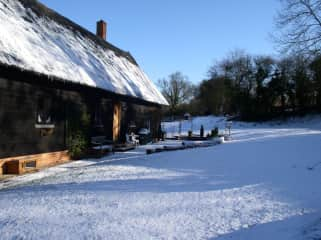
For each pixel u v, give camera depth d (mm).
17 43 9461
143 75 24688
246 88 47531
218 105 60250
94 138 13922
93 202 5508
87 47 16547
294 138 18250
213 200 5531
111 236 3941
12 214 4973
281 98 44812
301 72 39000
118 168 9281
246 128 38531
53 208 5215
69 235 4012
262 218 4547
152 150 13609
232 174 8031
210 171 8484
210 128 41625
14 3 11992
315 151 12008
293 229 4051
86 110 13852
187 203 5348
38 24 12648
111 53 20484
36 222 4539
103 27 22453
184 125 46531
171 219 4539
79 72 12164
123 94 15523
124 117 18344
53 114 11477
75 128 12898
